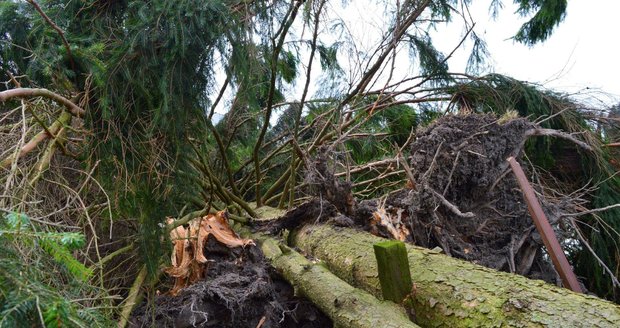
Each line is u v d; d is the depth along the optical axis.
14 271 0.83
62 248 0.95
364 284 1.80
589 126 3.38
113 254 2.14
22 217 0.89
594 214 2.70
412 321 1.54
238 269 2.20
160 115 1.96
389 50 3.26
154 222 2.04
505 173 2.45
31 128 1.94
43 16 1.72
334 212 2.41
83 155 2.02
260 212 2.95
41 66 1.89
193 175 2.27
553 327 1.18
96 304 1.65
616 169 3.24
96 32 2.04
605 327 1.12
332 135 3.27
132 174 1.97
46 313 0.76
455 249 2.33
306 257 2.19
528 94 3.37
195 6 1.92
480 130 2.49
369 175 3.74
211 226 2.43
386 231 2.22
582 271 3.16
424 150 2.45
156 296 2.11
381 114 3.78
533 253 2.47
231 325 1.89
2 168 1.63
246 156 3.82
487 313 1.33
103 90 1.89
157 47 1.96
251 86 2.38
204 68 2.06
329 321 2.03
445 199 2.29
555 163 3.39
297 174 3.28
